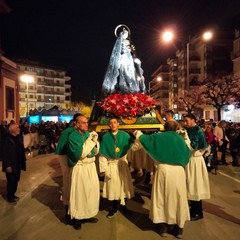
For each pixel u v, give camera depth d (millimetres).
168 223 5125
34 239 5266
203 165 6062
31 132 19672
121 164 6219
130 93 8672
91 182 5594
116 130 6234
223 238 5215
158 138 5246
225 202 7305
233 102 30359
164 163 5211
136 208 6816
